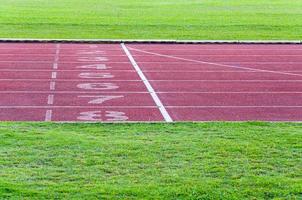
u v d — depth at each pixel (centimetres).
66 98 1998
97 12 4909
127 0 6094
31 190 1092
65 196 1070
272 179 1159
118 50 3228
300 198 1080
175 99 2009
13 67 2634
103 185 1120
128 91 2141
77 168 1212
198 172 1195
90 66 2691
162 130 1516
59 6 5375
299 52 3219
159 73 2542
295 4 5756
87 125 1559
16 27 3984
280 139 1430
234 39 3675
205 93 2122
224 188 1115
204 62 2856
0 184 1116
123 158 1275
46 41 3466
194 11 5078
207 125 1572
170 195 1078
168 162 1253
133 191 1091
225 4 5747
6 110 1806
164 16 4688
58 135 1443
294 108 1889
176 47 3375
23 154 1294
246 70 2645
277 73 2573
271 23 4322
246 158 1286
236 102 1972
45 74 2472
